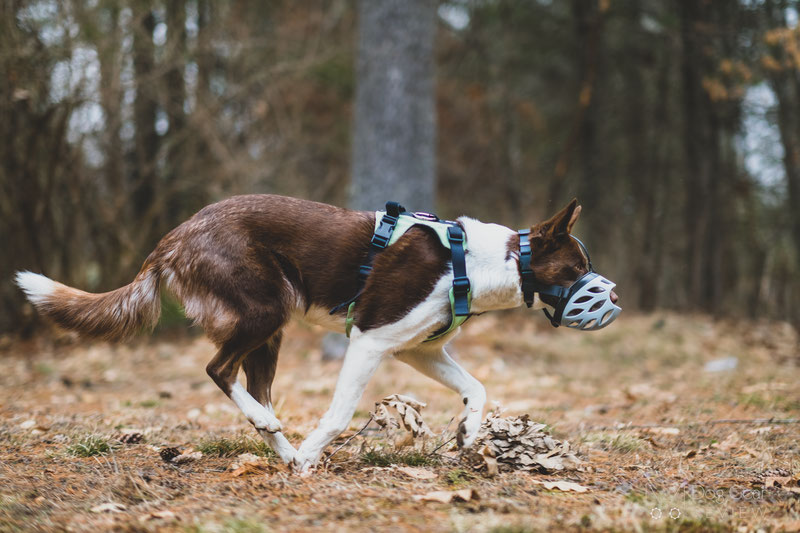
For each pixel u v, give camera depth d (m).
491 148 16.58
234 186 10.07
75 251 9.13
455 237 3.34
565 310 3.39
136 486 2.92
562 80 16.50
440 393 6.17
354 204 8.54
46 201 8.40
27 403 5.44
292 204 3.39
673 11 12.38
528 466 3.37
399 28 8.37
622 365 8.34
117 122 8.88
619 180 15.73
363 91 8.50
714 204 12.41
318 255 3.31
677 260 15.10
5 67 7.38
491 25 16.05
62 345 8.49
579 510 2.71
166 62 8.89
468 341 9.12
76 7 7.94
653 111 14.61
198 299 3.29
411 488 2.96
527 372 7.61
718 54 11.54
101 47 8.23
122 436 3.95
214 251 3.26
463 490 2.81
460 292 3.30
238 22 10.52
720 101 11.80
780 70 10.38
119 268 9.27
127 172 9.95
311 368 7.66
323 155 14.32
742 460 3.71
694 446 4.12
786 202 13.03
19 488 2.89
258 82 10.98
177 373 7.39
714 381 6.66
